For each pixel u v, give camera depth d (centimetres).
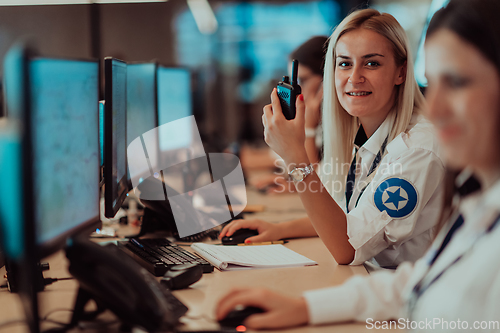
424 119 139
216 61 602
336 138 165
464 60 59
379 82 140
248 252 135
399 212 124
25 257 70
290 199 251
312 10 613
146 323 76
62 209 85
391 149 134
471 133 60
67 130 89
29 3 370
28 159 67
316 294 85
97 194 108
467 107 60
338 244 124
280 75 627
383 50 139
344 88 146
